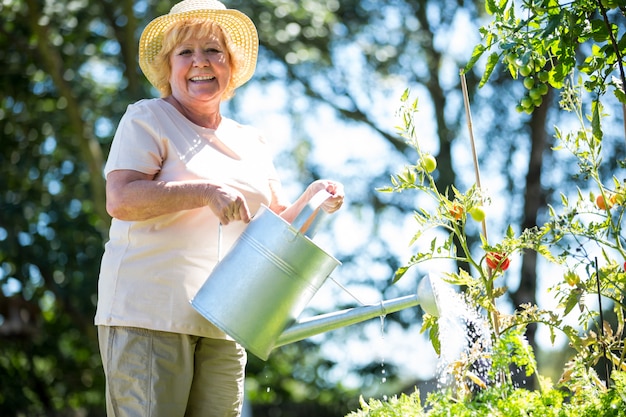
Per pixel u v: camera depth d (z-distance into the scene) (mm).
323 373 12547
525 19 3193
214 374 3045
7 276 11031
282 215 3121
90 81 10828
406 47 12227
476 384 3174
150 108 2986
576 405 2939
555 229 3051
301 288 2818
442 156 12195
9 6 10344
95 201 10352
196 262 2936
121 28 10797
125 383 2912
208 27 3104
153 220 2920
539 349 11172
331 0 11742
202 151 3016
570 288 3135
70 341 12305
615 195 3125
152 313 2889
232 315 2807
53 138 11172
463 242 3064
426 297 2834
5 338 11398
